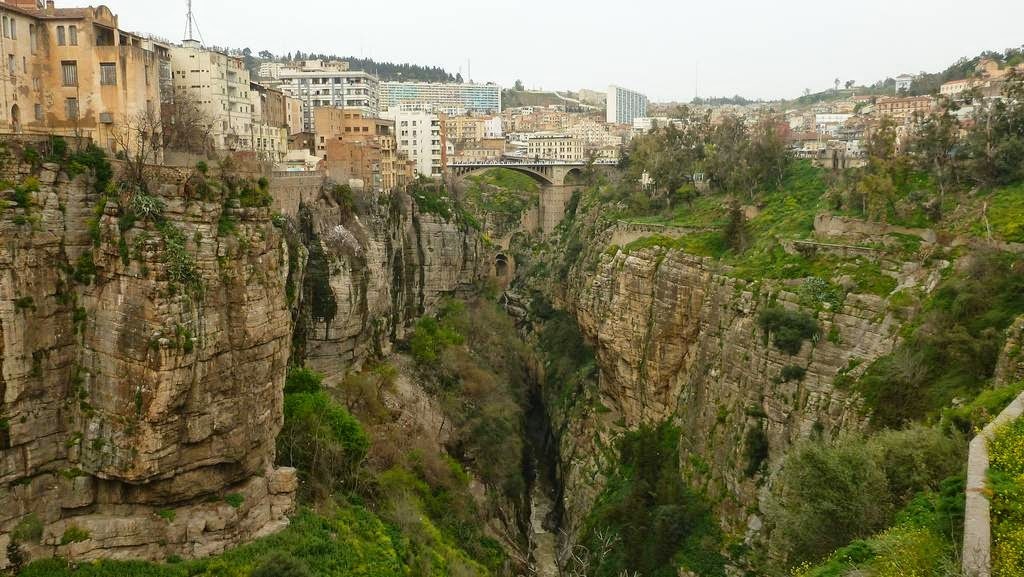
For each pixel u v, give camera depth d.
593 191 146.75
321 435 53.59
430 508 63.88
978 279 49.06
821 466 37.22
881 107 187.75
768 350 60.25
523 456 93.44
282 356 45.03
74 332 37.69
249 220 42.19
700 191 109.56
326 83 184.75
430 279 117.25
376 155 105.88
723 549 58.66
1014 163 63.12
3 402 35.09
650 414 81.81
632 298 86.44
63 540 36.47
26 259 35.72
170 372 36.94
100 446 37.22
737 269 71.19
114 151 43.03
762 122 142.12
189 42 98.19
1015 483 27.70
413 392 88.44
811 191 84.94
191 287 38.19
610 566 66.06
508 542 73.12
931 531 28.31
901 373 47.66
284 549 41.69
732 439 62.44
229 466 41.47
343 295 81.19
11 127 42.53
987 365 43.41
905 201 65.56
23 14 45.84
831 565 29.98
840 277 59.78
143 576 36.59
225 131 97.50
